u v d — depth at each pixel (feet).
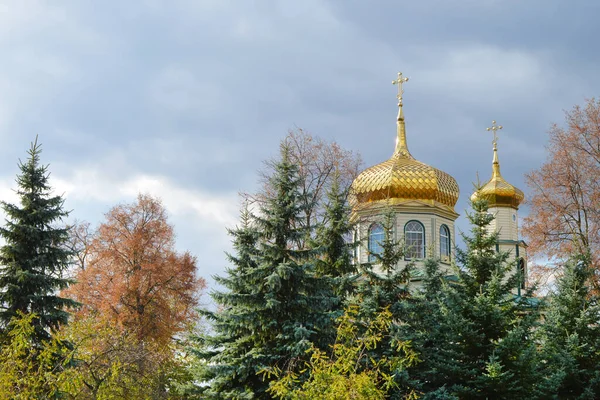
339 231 96.53
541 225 127.65
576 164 127.65
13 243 94.79
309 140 131.03
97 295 140.46
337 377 56.39
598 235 122.72
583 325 96.68
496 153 188.96
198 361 101.40
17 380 67.36
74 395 78.84
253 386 80.48
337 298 84.12
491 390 79.25
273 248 82.02
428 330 84.07
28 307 93.91
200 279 150.41
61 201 98.89
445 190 152.15
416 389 79.25
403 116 167.12
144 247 147.02
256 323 80.84
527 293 90.63
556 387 82.74
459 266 93.56
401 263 141.28
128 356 94.12
